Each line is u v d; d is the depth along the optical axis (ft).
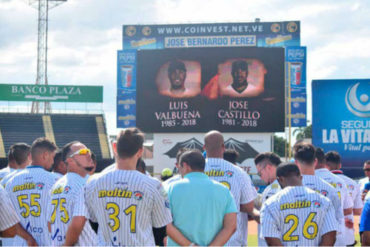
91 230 15.75
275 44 129.80
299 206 14.70
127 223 13.37
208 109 103.40
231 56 102.99
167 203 13.91
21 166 21.36
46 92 139.64
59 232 15.98
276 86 101.96
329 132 90.07
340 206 16.60
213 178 17.67
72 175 16.30
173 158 105.40
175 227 14.61
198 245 14.48
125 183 13.43
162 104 104.83
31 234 18.08
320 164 20.85
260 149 103.09
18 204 18.19
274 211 14.75
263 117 102.17
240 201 18.02
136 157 13.76
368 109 89.51
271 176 20.22
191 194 14.61
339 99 90.12
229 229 14.73
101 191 13.52
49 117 143.13
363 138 89.51
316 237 14.67
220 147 18.11
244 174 18.11
